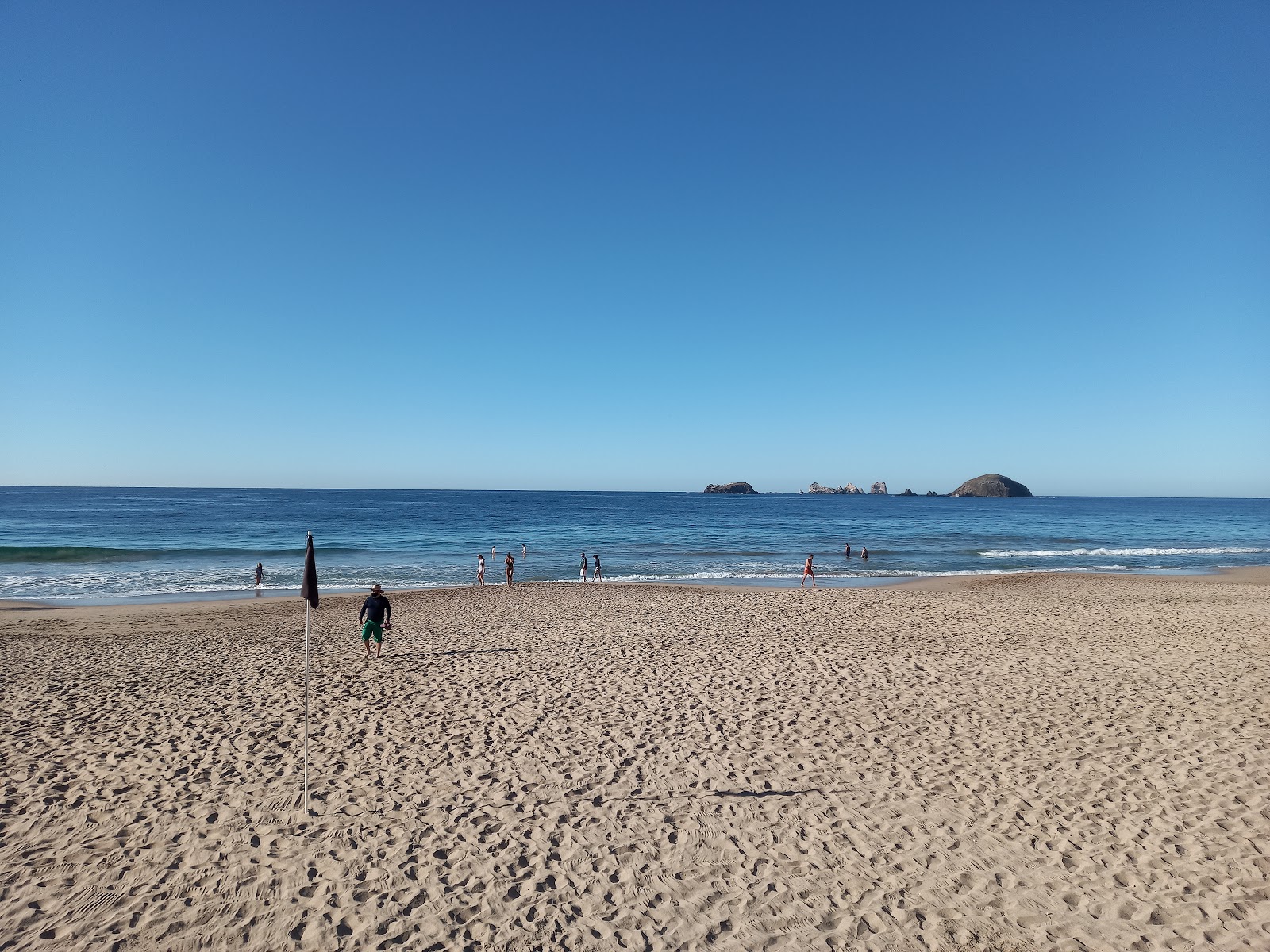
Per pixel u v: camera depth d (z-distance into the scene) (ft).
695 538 206.08
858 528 256.93
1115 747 29.01
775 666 42.80
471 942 16.78
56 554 134.00
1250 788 24.85
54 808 23.32
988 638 52.44
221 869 19.74
